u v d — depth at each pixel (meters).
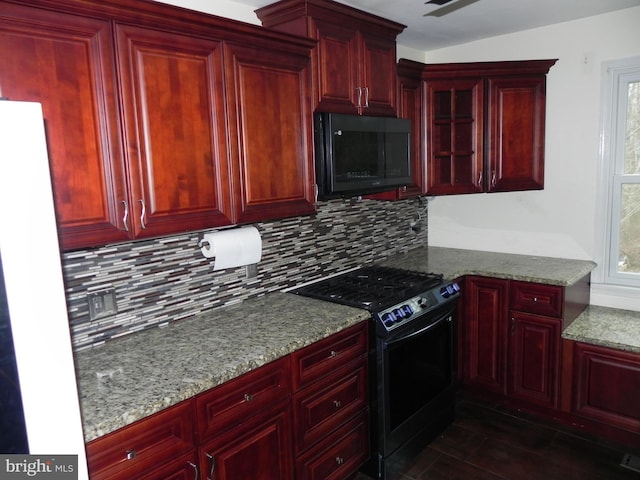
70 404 0.92
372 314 2.09
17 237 0.83
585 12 2.67
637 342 2.34
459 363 2.94
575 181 2.94
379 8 2.41
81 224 1.38
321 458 1.95
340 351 1.99
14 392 0.84
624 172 2.81
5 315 0.82
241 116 1.81
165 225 1.59
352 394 2.08
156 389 1.39
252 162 1.86
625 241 2.85
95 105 1.39
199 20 1.60
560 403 2.60
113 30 1.41
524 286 2.63
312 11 2.03
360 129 2.22
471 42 3.20
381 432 2.16
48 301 0.87
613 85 2.76
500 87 2.86
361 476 2.29
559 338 2.55
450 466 2.35
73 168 1.35
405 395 2.27
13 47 1.22
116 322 1.80
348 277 2.67
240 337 1.81
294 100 2.01
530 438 2.55
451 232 3.52
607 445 2.46
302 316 2.04
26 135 0.83
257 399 1.65
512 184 2.96
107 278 1.77
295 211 2.06
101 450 1.22
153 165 1.54
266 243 2.36
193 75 1.63
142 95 1.50
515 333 2.70
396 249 3.31
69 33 1.32
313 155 2.12
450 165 2.96
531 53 2.98
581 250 2.97
